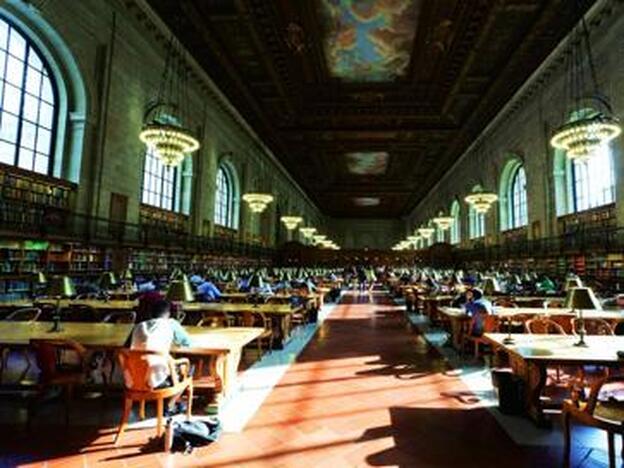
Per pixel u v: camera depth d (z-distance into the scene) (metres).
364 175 35.94
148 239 13.49
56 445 3.90
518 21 12.70
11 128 9.56
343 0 12.70
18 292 8.66
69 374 4.45
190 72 16.83
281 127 22.62
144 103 13.82
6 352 6.07
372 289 30.12
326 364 7.25
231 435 4.20
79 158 10.98
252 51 14.95
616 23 11.47
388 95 18.75
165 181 16.38
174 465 3.55
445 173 33.72
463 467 3.56
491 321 7.04
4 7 9.08
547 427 4.40
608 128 9.27
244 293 11.70
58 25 10.01
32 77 10.17
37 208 9.20
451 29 13.51
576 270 13.80
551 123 15.47
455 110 19.95
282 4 12.61
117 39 12.31
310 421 4.58
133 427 4.33
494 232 22.23
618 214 11.77
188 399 4.42
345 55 15.73
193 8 12.29
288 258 33.72
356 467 3.56
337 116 20.92
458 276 18.88
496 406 5.09
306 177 36.84
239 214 23.91
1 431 4.20
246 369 6.86
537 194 16.83
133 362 3.97
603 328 6.69
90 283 10.51
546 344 4.85
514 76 16.06
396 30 14.15
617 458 3.71
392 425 4.48
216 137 20.17
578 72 13.45
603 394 4.95
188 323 7.88
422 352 8.33
